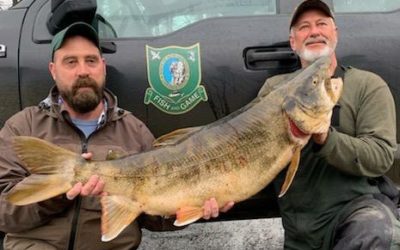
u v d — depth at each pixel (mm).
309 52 1983
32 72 2104
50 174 1656
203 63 2121
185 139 1714
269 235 2793
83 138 1940
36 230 1886
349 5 2240
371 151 1854
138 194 1695
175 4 2221
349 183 1938
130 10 2211
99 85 1941
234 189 1712
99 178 1674
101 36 2180
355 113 1956
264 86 2027
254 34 2150
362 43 2156
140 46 2133
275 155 1715
